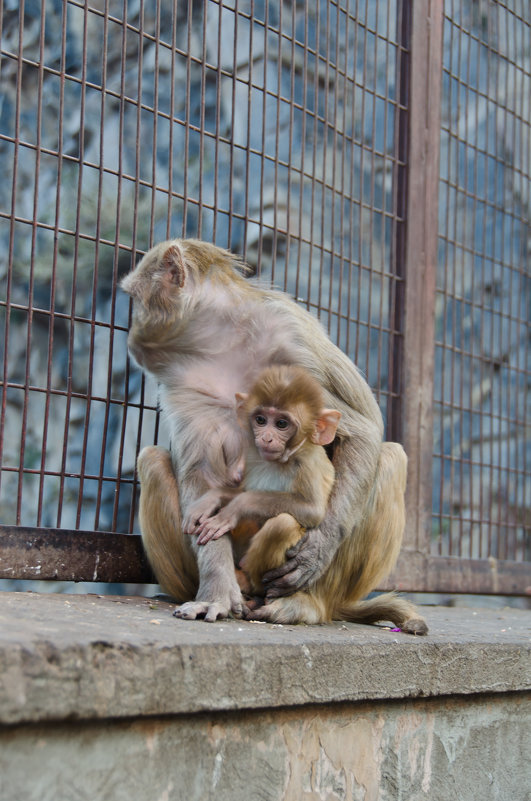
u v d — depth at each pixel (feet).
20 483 24.47
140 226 41.78
